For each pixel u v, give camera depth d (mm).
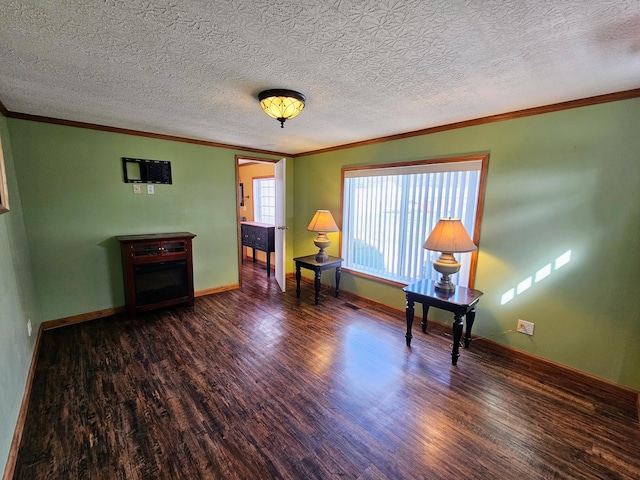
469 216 2635
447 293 2428
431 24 1177
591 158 1970
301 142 3664
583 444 1573
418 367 2277
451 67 1563
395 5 1058
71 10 1093
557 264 2168
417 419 1742
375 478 1371
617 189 1893
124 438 1577
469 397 1939
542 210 2207
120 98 2100
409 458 1479
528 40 1286
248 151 4137
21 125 2535
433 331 2893
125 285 3135
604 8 1055
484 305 2578
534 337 2312
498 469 1424
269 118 2588
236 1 1042
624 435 1634
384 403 1877
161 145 3354
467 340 2539
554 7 1055
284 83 1802
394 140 3176
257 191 6105
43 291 2770
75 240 2908
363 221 3646
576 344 2121
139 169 3223
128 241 2941
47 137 2670
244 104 2217
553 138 2115
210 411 1786
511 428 1681
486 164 2457
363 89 1889
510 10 1076
